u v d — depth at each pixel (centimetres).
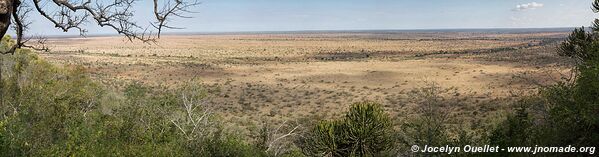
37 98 1263
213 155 1126
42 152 859
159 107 1393
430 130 780
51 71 1739
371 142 1343
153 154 1007
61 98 1304
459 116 3506
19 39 621
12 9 531
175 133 1274
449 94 5341
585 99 654
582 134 649
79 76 1809
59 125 1054
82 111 1395
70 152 879
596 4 904
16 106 1369
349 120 1414
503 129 653
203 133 1231
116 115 1267
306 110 4431
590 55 796
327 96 5362
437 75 7500
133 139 1152
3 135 807
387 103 4650
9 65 1627
